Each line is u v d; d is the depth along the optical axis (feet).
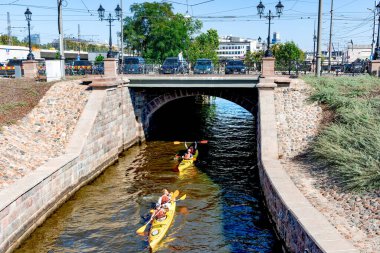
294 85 91.81
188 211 63.10
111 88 89.92
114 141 91.91
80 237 53.98
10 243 47.75
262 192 66.23
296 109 82.64
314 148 66.13
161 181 77.97
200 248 51.19
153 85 101.45
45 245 51.44
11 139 66.54
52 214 60.34
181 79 99.60
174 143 108.58
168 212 59.11
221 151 103.60
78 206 64.44
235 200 67.77
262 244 51.90
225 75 102.63
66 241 52.70
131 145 105.81
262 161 65.72
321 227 39.27
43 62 123.95
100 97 84.99
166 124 145.07
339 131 64.34
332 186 50.55
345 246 34.99
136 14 192.44
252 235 54.60
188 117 170.19
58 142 74.08
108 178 79.71
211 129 137.90
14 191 50.62
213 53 274.57
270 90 88.69
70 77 111.75
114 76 97.91
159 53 182.50
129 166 88.07
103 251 50.37
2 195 49.11
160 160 93.04
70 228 56.49
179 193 71.26
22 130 72.64
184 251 50.44
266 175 59.62
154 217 57.67
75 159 69.15
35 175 57.62
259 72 119.03
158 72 123.13
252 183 76.84
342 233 38.11
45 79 107.96
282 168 61.62
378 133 57.16
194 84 99.35
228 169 86.63
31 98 87.81
